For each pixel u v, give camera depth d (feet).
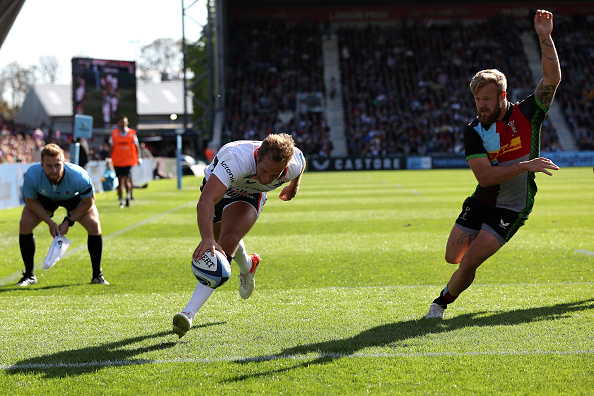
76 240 33.76
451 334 15.01
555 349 13.73
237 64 162.91
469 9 171.63
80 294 20.40
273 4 169.58
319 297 19.42
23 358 13.78
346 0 169.78
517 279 21.63
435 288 20.48
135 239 33.71
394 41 167.32
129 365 13.20
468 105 151.74
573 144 144.25
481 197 15.94
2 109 261.03
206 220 13.48
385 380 12.11
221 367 12.99
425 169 134.51
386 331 15.37
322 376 12.37
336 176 105.70
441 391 11.54
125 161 51.62
